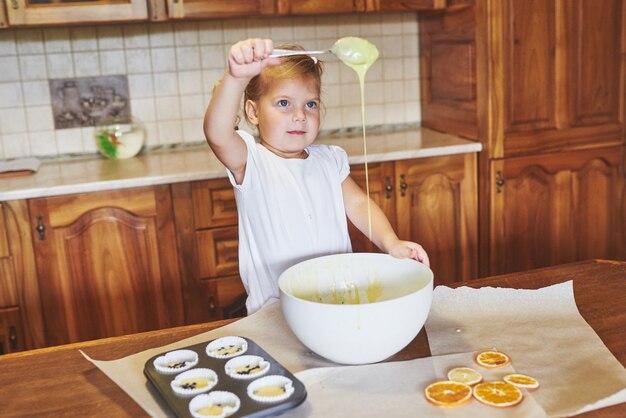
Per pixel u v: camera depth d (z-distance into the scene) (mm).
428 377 1036
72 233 2391
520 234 2807
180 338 1226
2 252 2350
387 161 2637
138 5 2488
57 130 2830
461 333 1186
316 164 1601
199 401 957
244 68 1167
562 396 971
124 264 2457
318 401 983
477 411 938
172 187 2443
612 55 2758
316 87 1542
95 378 1096
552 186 2799
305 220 1540
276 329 1235
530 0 2604
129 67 2855
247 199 1511
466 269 2826
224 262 2545
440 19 2924
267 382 1005
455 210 2762
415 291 1168
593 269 1448
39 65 2771
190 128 2959
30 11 2410
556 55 2680
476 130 2748
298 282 1228
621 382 997
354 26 3057
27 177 2516
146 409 972
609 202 2898
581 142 2793
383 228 1526
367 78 3113
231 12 2561
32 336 2441
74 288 2436
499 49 2604
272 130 1525
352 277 1283
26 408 1012
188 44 2893
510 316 1240
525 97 2680
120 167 2619
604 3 2703
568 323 1197
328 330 1044
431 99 3102
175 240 2482
